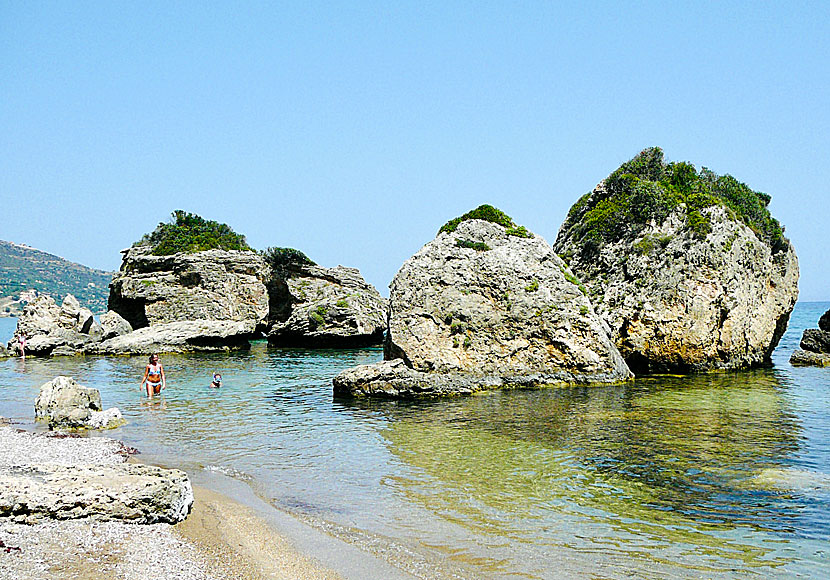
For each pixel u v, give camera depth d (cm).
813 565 1202
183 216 10188
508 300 3562
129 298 7794
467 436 2336
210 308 7844
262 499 1620
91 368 4819
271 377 4294
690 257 3994
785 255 4619
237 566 1186
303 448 2183
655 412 2706
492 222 3941
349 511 1525
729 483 1722
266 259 8050
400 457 2047
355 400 3216
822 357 4488
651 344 3950
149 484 1402
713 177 4850
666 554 1258
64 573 1091
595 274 4341
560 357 3484
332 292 7962
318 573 1173
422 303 3556
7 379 4131
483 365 3456
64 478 1436
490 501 1597
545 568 1195
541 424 2514
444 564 1216
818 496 1605
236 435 2397
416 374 3319
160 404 3128
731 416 2603
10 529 1262
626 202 4438
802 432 2302
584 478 1786
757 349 4259
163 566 1149
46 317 6159
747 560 1228
